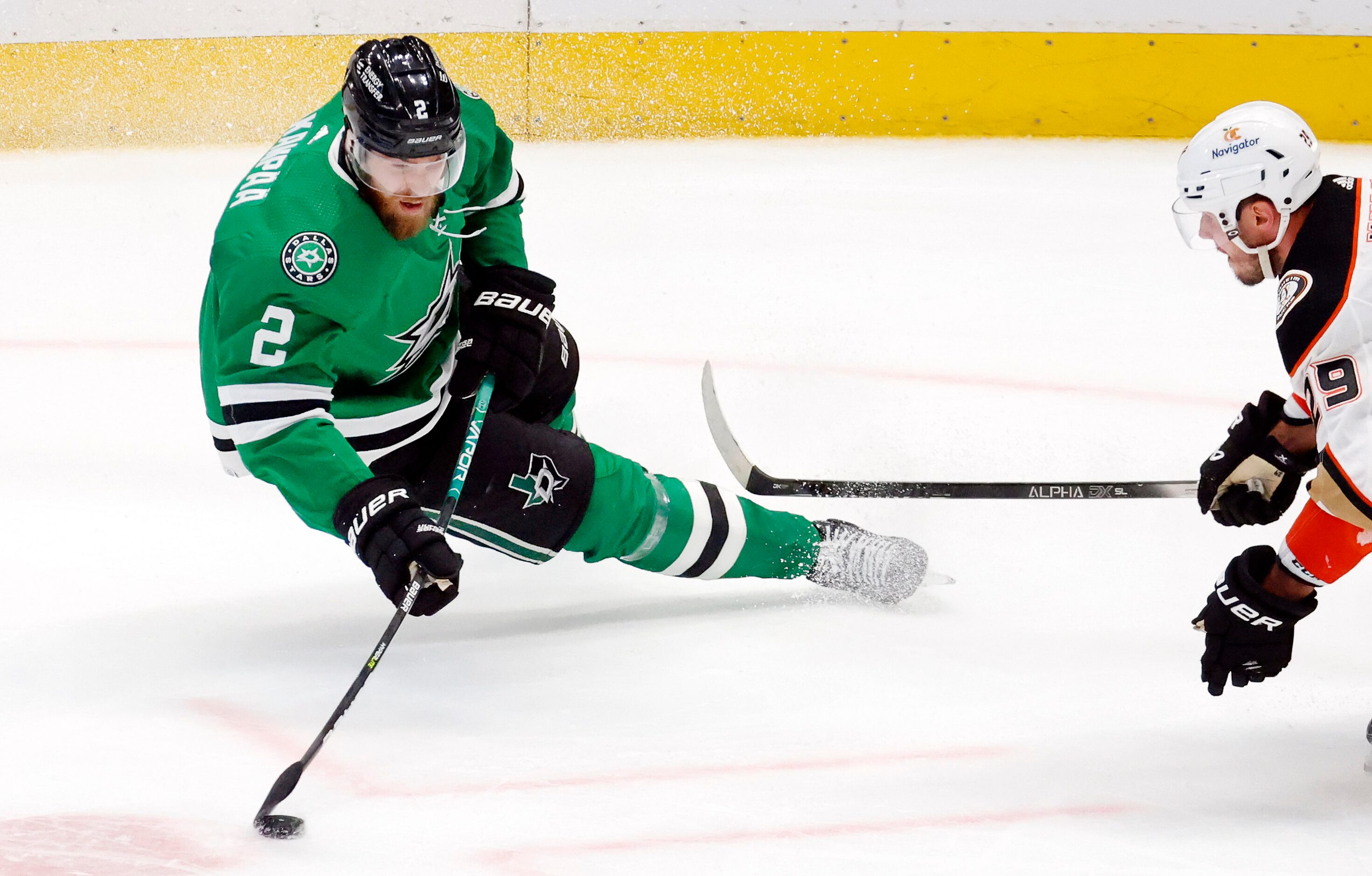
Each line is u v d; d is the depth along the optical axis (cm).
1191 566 1052
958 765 748
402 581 751
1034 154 2819
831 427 1403
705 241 2231
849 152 2853
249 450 792
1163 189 2556
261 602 995
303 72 2916
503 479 878
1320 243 682
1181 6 2842
